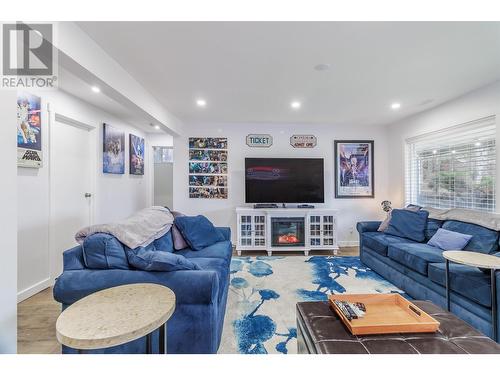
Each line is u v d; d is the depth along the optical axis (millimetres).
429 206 3699
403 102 3359
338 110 3732
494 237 2322
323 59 2186
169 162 5691
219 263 2201
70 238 3184
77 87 2852
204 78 2574
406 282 2566
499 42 1922
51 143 2834
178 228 2764
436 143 3615
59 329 885
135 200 4773
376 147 4680
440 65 2305
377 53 2082
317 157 4633
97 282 1423
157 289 1233
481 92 2840
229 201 4582
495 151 2701
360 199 4676
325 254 4098
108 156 3818
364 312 1382
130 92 2490
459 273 1970
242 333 1882
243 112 3855
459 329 1240
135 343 1481
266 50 2029
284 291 2611
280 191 4391
